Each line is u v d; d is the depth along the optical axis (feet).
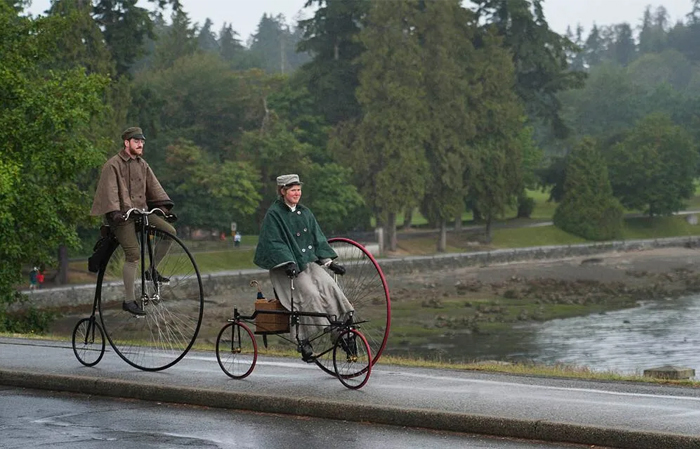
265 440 62.69
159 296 84.79
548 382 80.48
